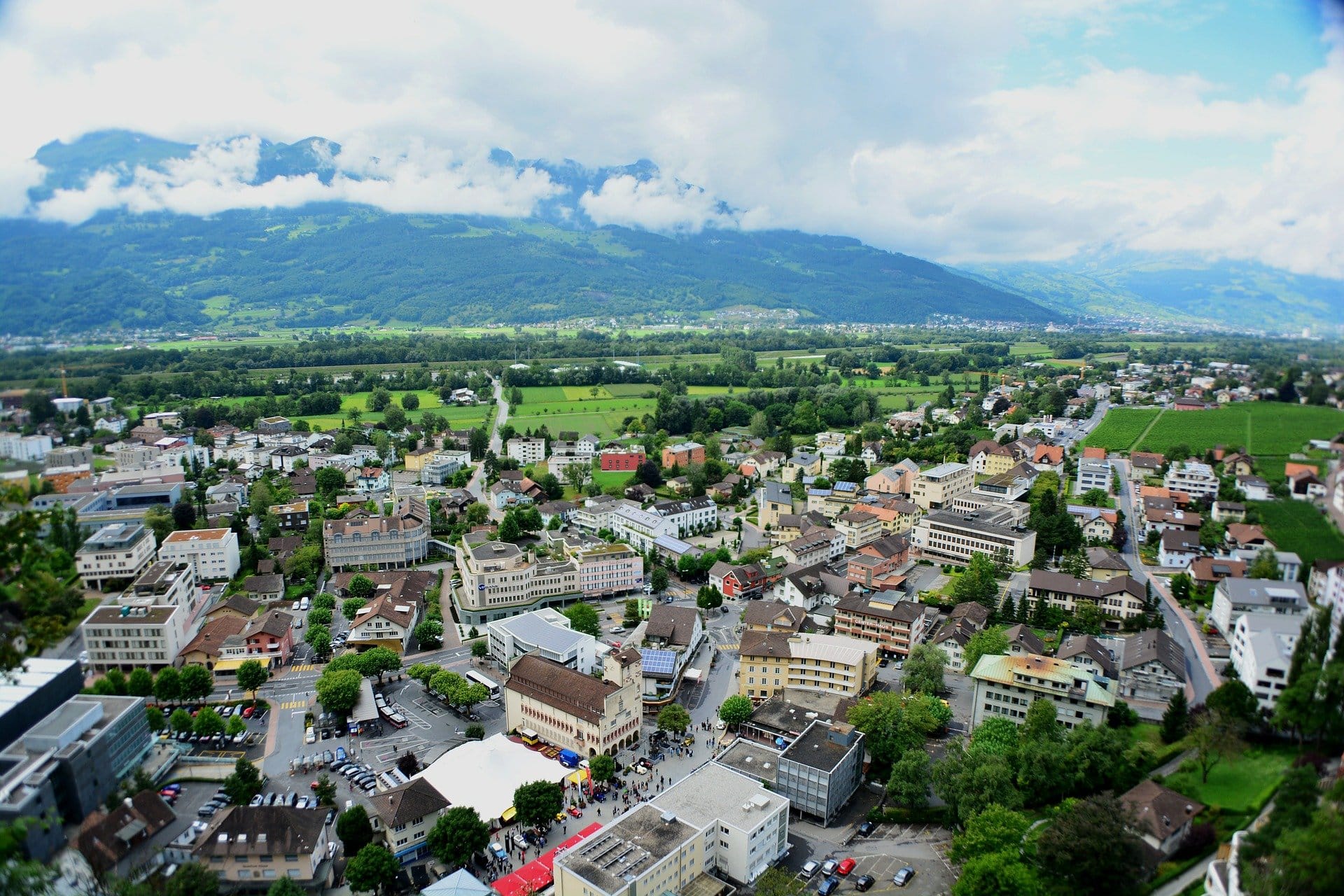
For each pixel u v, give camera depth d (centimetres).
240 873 15875
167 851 16488
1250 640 18712
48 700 19325
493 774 18725
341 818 16750
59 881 15088
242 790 18062
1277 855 12244
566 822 17938
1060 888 14700
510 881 15762
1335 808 12362
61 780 16888
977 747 18288
